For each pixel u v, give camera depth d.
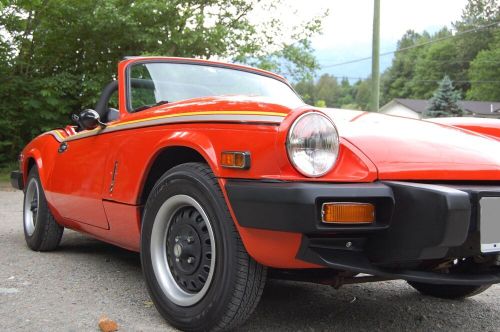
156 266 2.67
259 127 2.26
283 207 2.11
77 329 2.55
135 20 12.62
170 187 2.59
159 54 12.52
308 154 2.15
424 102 70.62
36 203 4.44
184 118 2.64
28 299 3.02
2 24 12.52
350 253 2.25
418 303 3.26
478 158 2.46
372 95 13.52
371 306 3.15
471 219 2.21
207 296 2.39
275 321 2.78
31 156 4.45
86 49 13.17
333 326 2.76
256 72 4.02
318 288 3.48
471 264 2.50
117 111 3.54
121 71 3.50
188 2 13.45
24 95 12.87
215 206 2.36
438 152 2.42
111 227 3.33
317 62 15.73
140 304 2.96
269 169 2.21
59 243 4.36
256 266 2.35
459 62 84.06
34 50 13.27
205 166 2.50
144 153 2.87
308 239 2.14
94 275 3.59
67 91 12.88
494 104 63.12
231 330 2.60
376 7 13.35
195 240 2.54
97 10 12.12
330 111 2.91
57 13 12.45
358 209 2.13
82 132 3.66
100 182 3.32
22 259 4.05
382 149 2.33
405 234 2.16
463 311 3.13
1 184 10.71
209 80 3.69
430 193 2.11
